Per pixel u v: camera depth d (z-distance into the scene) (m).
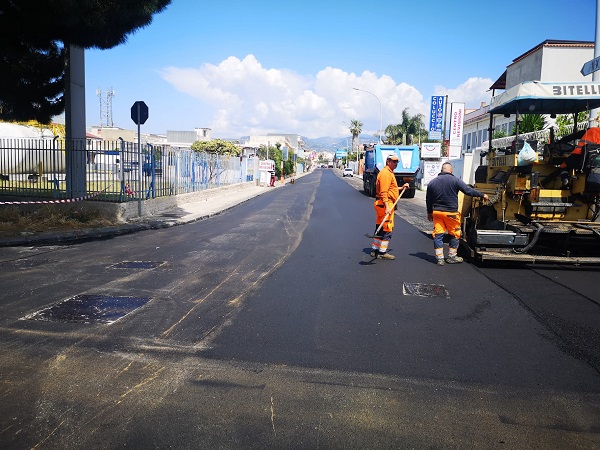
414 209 19.47
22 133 23.69
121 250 9.87
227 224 14.49
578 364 4.38
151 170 17.05
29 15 11.88
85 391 3.79
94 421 3.36
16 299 6.21
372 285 7.05
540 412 3.54
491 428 3.32
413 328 5.27
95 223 13.20
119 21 12.45
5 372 4.11
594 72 11.17
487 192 9.43
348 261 8.77
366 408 3.57
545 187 8.81
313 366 4.28
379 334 5.08
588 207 8.56
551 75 29.30
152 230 13.14
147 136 61.72
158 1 13.08
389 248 10.21
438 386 3.92
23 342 4.76
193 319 5.48
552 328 5.29
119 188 15.16
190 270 7.98
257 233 12.42
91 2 11.17
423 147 32.69
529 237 8.34
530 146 8.49
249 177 37.56
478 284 7.16
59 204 14.07
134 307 5.91
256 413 3.48
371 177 27.06
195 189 23.02
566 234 8.43
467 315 5.72
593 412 3.55
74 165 14.66
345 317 5.61
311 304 6.10
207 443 3.11
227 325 5.30
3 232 11.45
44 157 15.00
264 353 4.55
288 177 60.97
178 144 66.12
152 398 3.69
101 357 4.43
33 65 15.88
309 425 3.33
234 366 4.26
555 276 7.70
